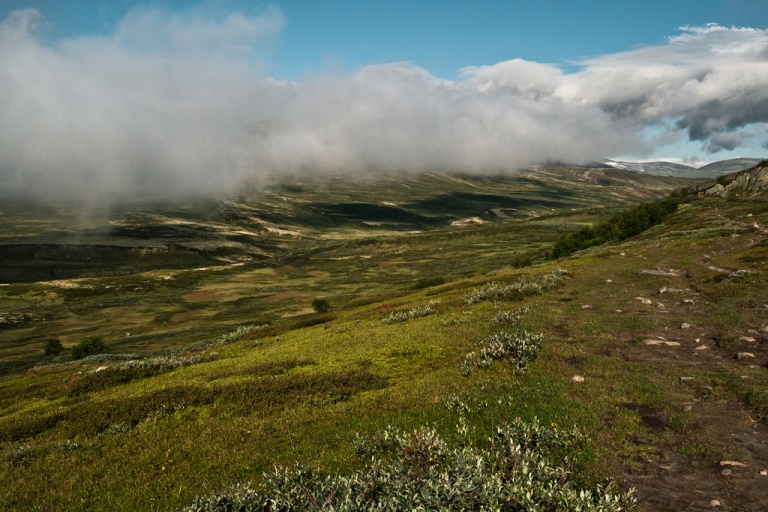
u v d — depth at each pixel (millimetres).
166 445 14281
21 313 164250
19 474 13320
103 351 87812
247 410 17156
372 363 22859
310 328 46562
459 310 34562
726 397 12078
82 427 17141
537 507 7246
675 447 9766
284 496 8656
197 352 44031
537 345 19047
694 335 18906
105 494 11461
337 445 12359
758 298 23344
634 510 7543
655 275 35469
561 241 102688
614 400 12594
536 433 10281
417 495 7477
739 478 8281
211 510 8656
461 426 12047
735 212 76875
